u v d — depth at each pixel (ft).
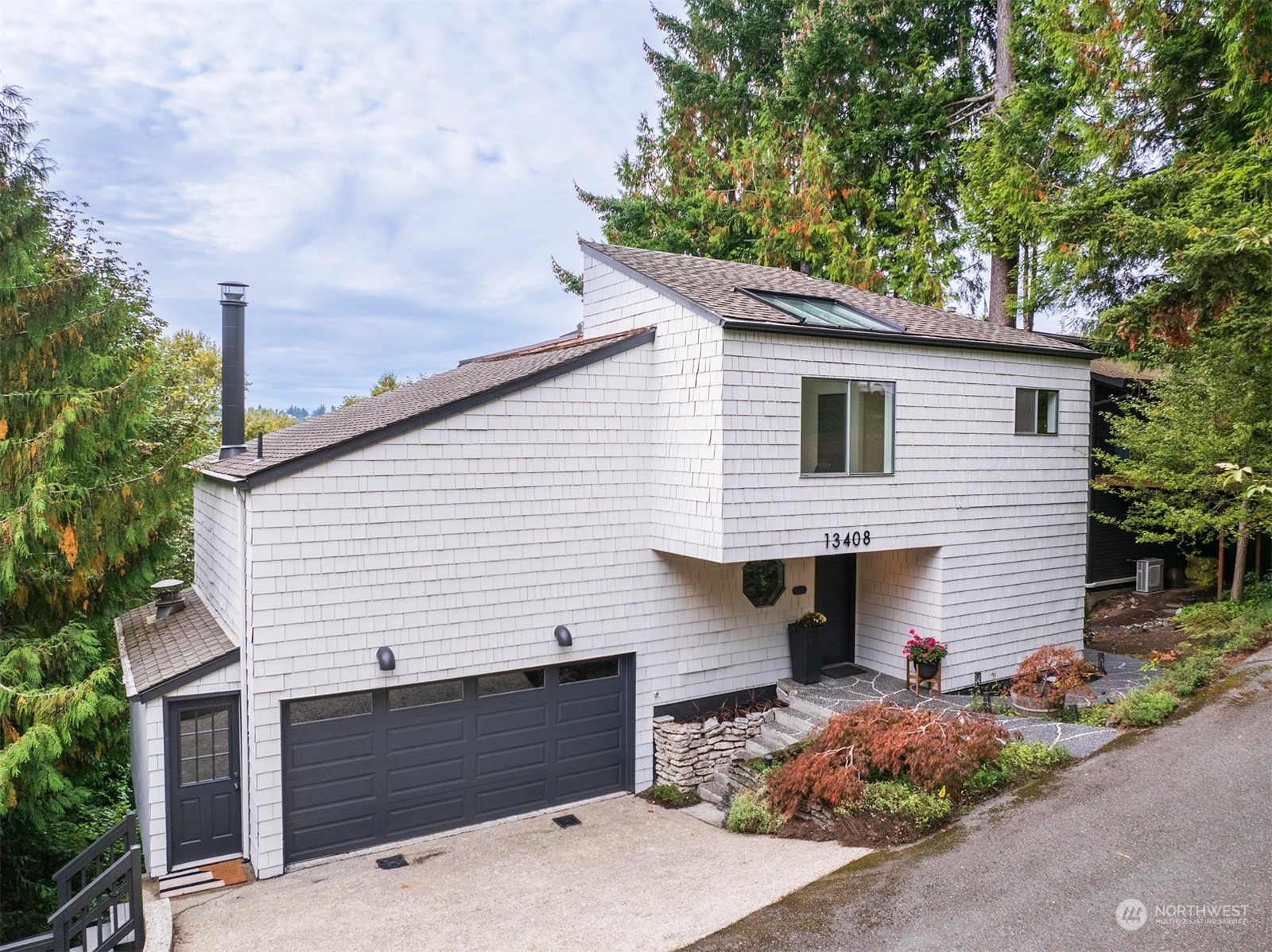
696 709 38.65
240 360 43.06
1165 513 48.03
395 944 22.75
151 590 43.60
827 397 35.73
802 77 74.95
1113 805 23.03
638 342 36.09
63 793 34.01
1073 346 44.19
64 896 22.04
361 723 30.81
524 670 34.09
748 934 19.71
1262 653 33.58
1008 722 32.19
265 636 28.55
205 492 40.81
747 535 33.37
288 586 28.89
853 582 44.93
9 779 28.19
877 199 78.43
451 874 28.14
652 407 36.73
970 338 39.93
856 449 36.70
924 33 75.46
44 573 36.01
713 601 38.99
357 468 29.91
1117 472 47.75
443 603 31.89
